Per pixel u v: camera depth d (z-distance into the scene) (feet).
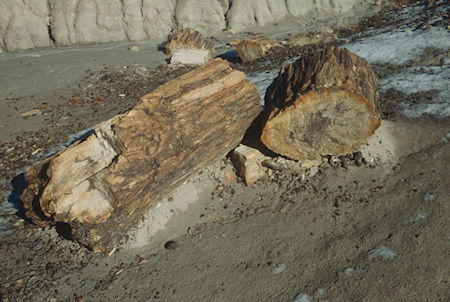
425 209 6.05
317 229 6.26
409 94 8.66
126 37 19.56
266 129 6.86
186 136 6.66
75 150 6.36
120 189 6.07
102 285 5.91
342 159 7.09
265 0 21.74
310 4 22.95
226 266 5.98
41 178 6.44
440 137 7.22
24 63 15.35
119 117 6.56
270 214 6.64
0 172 8.45
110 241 6.33
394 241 5.75
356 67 7.13
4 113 10.99
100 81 13.50
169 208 6.82
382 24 15.43
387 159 7.09
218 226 6.63
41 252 6.44
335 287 5.41
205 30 20.40
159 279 5.93
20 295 5.80
